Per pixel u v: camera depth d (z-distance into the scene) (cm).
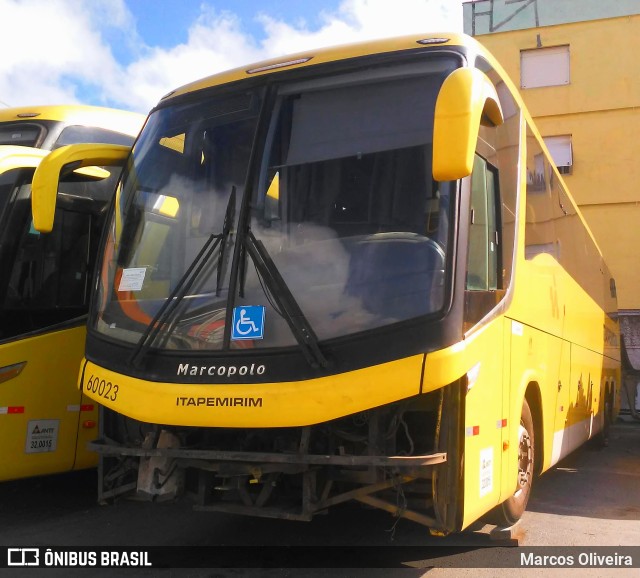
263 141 473
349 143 454
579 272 877
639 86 2294
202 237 470
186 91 537
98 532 577
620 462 1023
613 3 2347
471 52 467
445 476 397
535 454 604
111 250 513
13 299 597
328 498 412
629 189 2272
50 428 613
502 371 481
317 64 486
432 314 393
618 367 1372
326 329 404
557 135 2358
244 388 406
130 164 539
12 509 654
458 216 416
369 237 422
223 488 429
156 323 449
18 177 609
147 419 427
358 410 383
